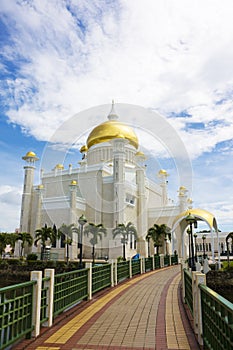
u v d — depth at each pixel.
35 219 35.19
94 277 9.25
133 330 5.32
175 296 9.11
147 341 4.70
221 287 14.03
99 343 4.60
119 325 5.68
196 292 4.87
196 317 4.93
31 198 36.59
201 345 4.35
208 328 3.90
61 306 6.22
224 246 43.41
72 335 5.01
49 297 5.51
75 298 7.30
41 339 4.77
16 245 33.28
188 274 6.66
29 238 29.83
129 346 4.47
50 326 5.45
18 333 4.32
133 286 11.43
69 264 23.23
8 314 4.02
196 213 20.28
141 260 17.50
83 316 6.42
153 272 17.97
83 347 4.41
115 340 4.75
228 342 2.88
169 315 6.50
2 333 3.95
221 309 3.13
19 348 4.34
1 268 24.19
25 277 22.16
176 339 4.80
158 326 5.59
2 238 28.27
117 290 10.38
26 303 4.62
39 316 4.97
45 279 5.42
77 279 7.56
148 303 7.94
